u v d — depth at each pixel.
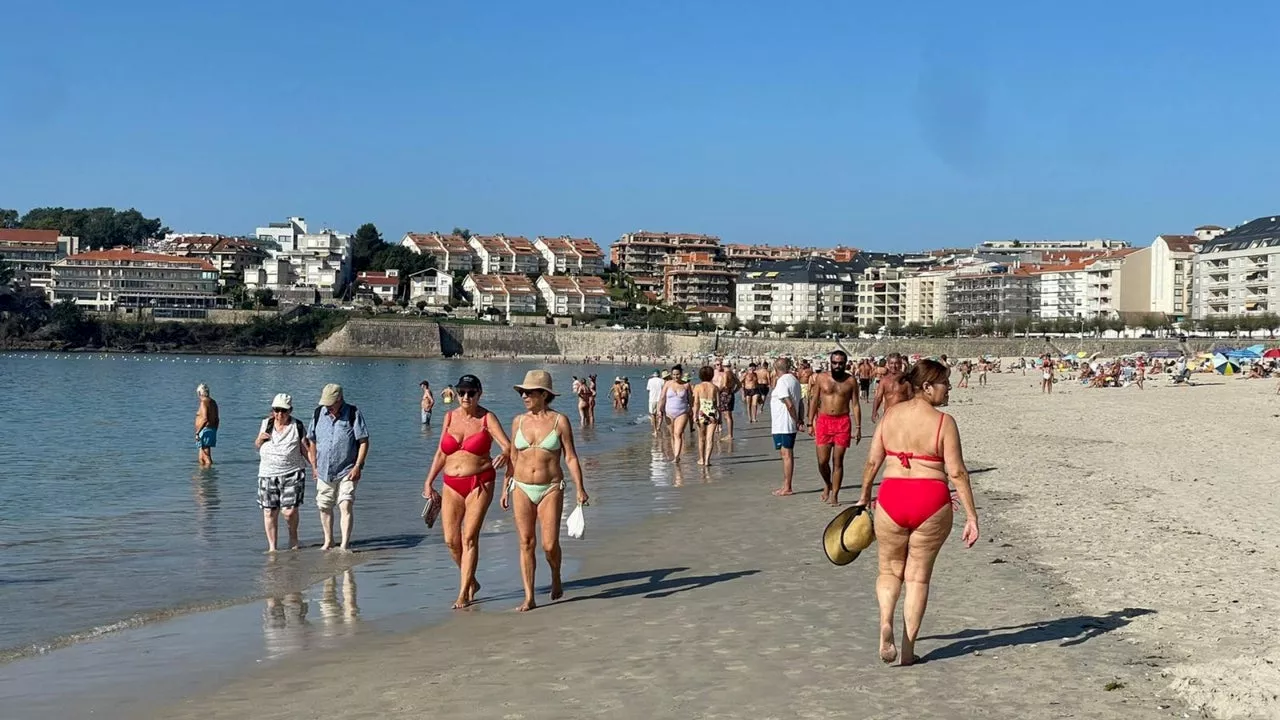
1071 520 15.62
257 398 71.00
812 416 19.95
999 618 9.94
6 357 170.38
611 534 15.82
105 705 8.07
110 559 14.42
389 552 14.79
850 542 8.95
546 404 11.26
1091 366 100.25
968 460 25.31
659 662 8.83
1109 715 7.27
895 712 7.42
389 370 148.75
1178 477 21.33
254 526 17.47
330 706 7.91
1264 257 162.62
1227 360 96.81
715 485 21.94
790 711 7.48
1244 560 12.43
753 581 12.12
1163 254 186.25
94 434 38.94
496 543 15.29
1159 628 9.44
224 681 8.65
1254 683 7.64
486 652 9.36
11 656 9.51
